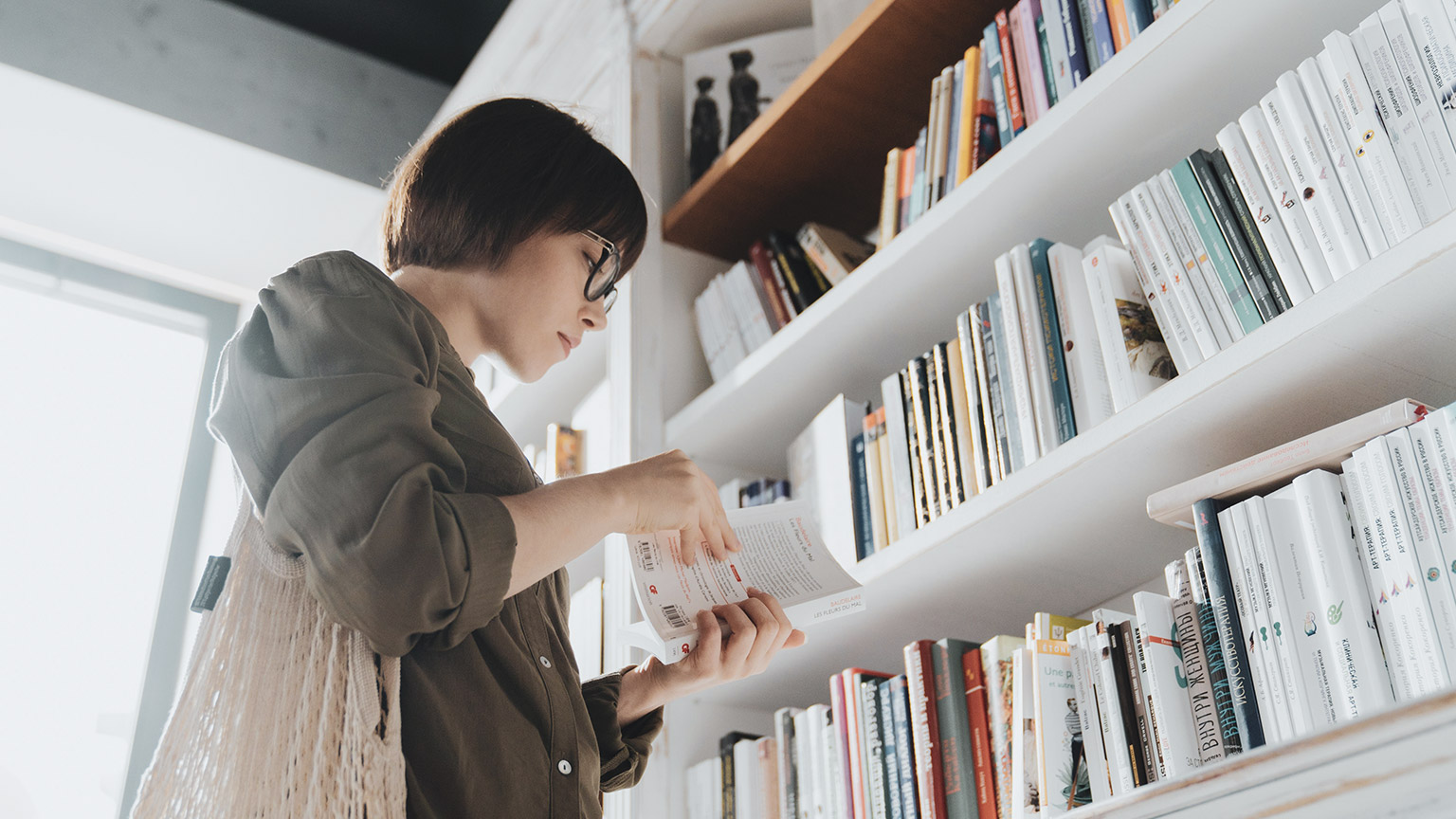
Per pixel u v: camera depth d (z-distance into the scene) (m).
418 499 0.73
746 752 1.61
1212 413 1.09
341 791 0.73
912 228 1.53
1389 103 0.97
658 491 0.91
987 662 1.27
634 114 2.21
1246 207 1.09
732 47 2.23
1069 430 1.24
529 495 0.82
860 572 1.47
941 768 1.28
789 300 1.82
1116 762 1.07
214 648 0.79
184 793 0.75
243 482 0.83
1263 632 0.95
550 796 0.81
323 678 0.78
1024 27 1.47
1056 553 1.36
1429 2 0.95
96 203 2.72
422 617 0.72
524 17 2.55
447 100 2.80
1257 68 1.23
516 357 1.03
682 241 2.11
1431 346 0.99
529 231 1.01
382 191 2.72
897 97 1.82
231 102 2.61
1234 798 0.58
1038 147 1.35
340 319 0.82
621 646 1.76
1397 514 0.88
